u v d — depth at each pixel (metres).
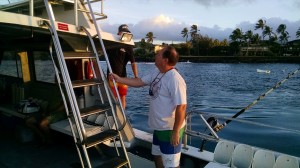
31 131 5.20
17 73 6.27
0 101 6.25
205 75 56.75
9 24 3.33
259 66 89.44
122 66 5.41
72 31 3.77
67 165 4.34
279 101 24.58
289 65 93.69
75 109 3.09
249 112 19.39
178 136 2.92
